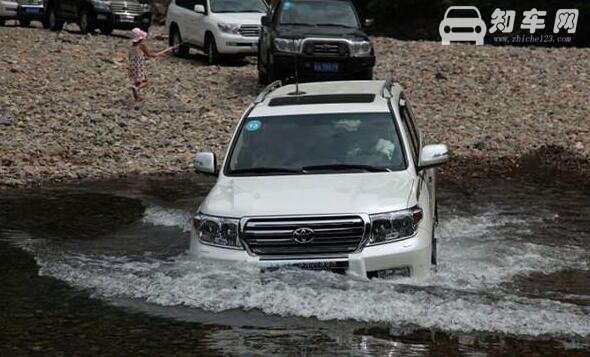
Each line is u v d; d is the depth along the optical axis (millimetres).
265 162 9344
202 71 25359
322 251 8297
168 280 8914
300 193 8625
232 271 8359
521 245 10977
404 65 26531
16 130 18578
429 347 7203
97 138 18328
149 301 8547
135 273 9555
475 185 15070
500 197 14109
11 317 8273
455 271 9445
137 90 21172
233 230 8445
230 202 8656
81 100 21078
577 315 7949
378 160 9266
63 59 25953
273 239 8344
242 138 9672
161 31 39656
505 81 24281
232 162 9469
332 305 7992
